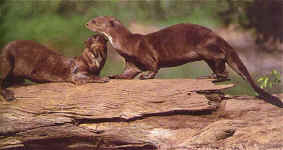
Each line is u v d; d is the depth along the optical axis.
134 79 9.56
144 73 9.59
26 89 9.34
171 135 8.61
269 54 17.41
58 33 17.30
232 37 18.09
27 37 17.25
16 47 9.44
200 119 8.78
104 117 8.76
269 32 17.84
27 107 8.95
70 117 8.84
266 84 11.40
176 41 9.38
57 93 9.14
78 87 9.23
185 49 9.33
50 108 8.91
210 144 8.47
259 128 8.59
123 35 9.50
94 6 18.61
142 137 8.67
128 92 9.00
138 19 18.53
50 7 18.44
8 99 9.12
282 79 13.04
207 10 18.45
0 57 9.34
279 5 17.73
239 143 8.45
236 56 9.33
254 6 17.86
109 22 9.56
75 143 8.93
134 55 9.44
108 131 8.75
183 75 14.96
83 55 9.48
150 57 9.41
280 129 8.54
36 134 8.88
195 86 9.06
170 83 9.21
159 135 8.63
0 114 8.91
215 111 8.91
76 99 8.98
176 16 18.55
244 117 8.85
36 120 8.84
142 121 8.74
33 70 9.45
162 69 15.61
